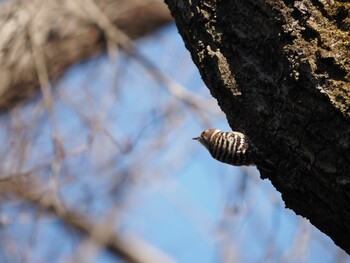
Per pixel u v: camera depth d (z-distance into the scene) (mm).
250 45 6715
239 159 7398
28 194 13766
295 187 6508
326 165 6164
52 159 12750
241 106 6816
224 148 8156
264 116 6598
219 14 6918
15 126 13859
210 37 6965
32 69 14281
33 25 14180
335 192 6195
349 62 6145
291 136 6383
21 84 14320
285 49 6387
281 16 6461
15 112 14156
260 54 6652
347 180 6059
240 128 6906
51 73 14680
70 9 14781
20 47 14289
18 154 13719
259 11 6625
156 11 16016
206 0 6996
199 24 7039
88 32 14945
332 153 6133
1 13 14734
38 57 13094
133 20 15875
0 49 14336
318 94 6176
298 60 6297
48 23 14742
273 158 6633
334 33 6281
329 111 6117
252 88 6676
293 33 6391
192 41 7172
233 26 6816
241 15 6766
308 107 6227
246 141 6828
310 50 6285
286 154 6543
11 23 14336
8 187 13695
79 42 14891
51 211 13984
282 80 6430
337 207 6262
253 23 6684
